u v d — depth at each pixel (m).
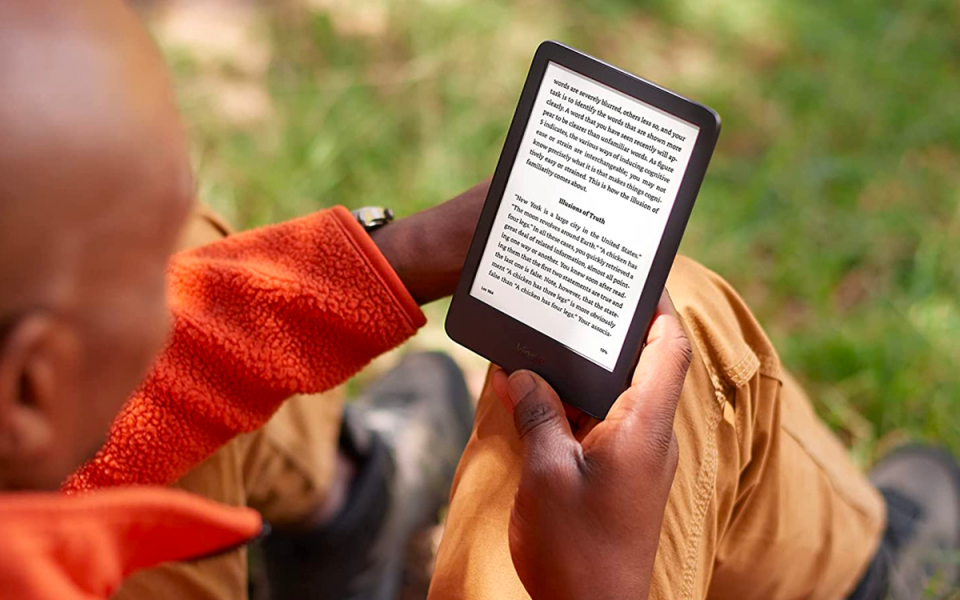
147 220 0.44
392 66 2.13
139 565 0.54
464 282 0.82
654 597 0.69
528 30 2.27
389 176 1.91
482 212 0.81
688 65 2.27
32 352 0.41
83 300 0.42
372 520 1.27
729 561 0.95
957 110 2.20
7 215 0.39
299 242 0.80
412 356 1.59
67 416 0.45
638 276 0.76
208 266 0.79
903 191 2.02
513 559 0.66
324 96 2.03
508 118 2.06
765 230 1.89
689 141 0.74
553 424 0.69
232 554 0.86
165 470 0.75
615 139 0.77
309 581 1.26
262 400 0.77
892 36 2.41
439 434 1.47
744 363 0.81
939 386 1.65
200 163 1.81
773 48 2.36
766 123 2.14
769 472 0.90
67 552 0.45
